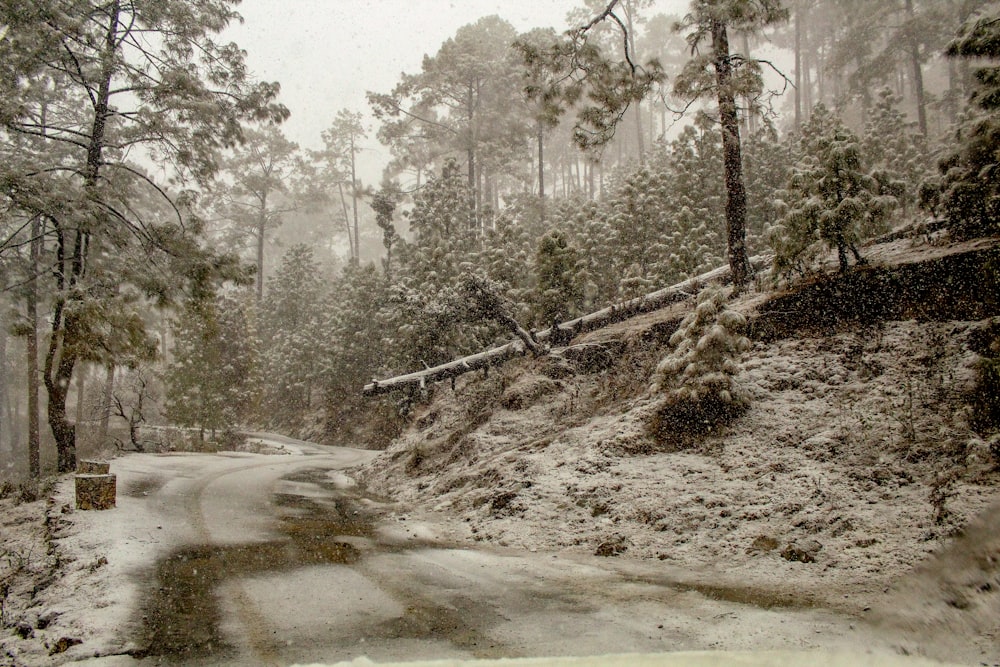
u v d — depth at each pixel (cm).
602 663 410
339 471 2078
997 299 972
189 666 444
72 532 903
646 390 1334
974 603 460
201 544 875
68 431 1656
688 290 1744
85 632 516
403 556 838
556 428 1460
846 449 878
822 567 649
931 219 1295
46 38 1403
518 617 552
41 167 1562
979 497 662
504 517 1038
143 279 1633
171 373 3253
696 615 534
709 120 1516
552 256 2053
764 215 2319
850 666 368
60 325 1598
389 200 3800
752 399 1104
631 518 905
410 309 2172
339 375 3866
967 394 852
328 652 467
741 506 840
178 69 1645
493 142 3644
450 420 1895
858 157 1202
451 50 3669
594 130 1355
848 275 1202
